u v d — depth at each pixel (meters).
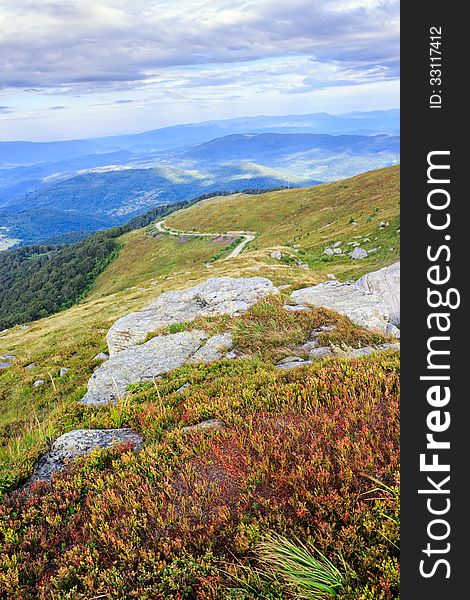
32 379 26.34
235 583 4.24
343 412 6.64
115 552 4.95
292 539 4.46
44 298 166.62
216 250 128.50
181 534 4.92
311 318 14.95
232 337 14.79
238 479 5.58
